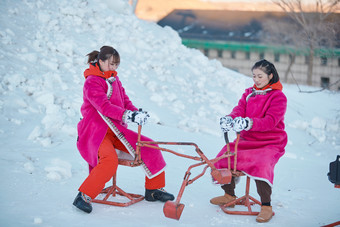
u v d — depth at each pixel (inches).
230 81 442.3
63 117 253.9
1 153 193.3
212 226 138.9
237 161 149.7
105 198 153.0
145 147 150.9
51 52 342.0
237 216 150.4
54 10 404.5
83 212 141.8
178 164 215.5
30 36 348.5
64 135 233.5
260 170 145.4
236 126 144.6
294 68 1349.7
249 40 1524.4
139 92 344.2
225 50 1587.1
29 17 376.5
